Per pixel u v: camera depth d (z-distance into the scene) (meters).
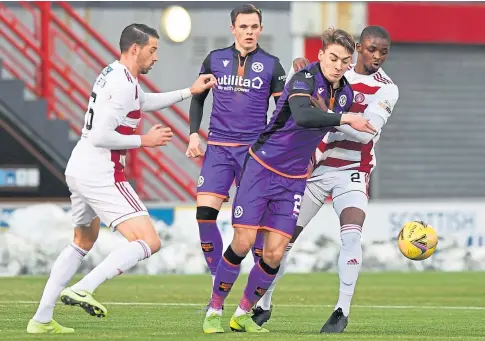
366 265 48.22
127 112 21.61
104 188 21.56
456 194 57.72
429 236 24.38
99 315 21.08
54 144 47.94
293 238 25.20
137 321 25.64
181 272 45.94
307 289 38.56
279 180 22.50
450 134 57.62
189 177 53.06
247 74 27.78
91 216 22.25
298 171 22.69
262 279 22.89
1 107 47.38
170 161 52.84
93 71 55.94
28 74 52.91
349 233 24.08
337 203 24.86
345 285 23.84
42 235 44.66
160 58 54.59
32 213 44.78
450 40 57.19
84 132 21.84
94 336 21.06
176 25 48.19
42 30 49.72
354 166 25.05
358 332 23.80
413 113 57.25
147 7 54.94
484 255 48.78
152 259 45.78
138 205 21.86
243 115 27.78
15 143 47.47
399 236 24.62
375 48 24.88
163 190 56.47
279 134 22.27
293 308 31.14
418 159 57.25
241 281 42.00
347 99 22.75
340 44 21.77
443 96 57.56
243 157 27.88
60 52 55.56
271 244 22.69
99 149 21.59
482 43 57.56
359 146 24.98
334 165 25.09
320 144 25.27
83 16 55.16
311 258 47.16
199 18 54.75
